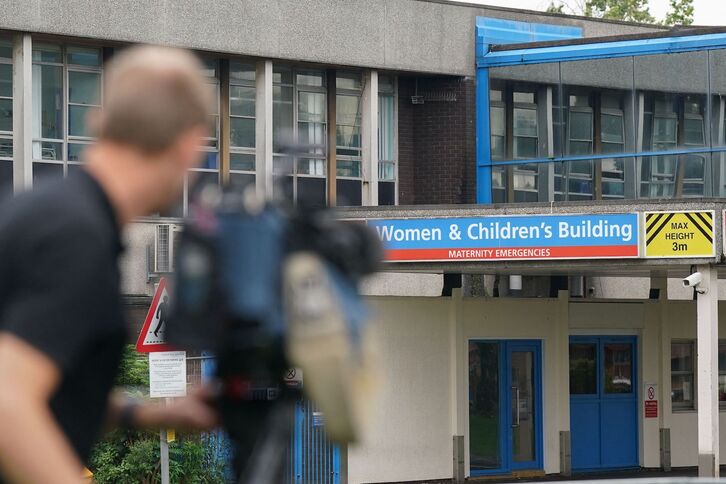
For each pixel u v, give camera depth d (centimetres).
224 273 222
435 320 2145
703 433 1811
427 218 1980
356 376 220
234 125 2442
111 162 229
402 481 2084
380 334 2084
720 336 2442
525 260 1930
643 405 2358
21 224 216
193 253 224
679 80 2425
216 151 2419
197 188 234
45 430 207
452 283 2206
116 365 229
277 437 235
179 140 231
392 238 1994
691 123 2409
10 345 209
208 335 222
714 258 1812
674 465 2377
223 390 238
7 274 214
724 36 2389
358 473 2023
